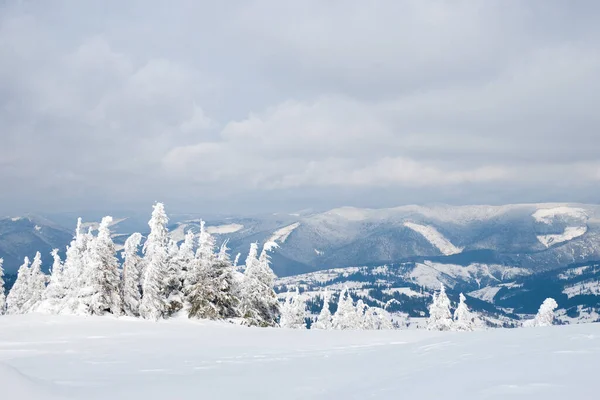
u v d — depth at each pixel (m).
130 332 26.48
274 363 13.14
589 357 8.42
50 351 17.94
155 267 38.97
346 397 7.48
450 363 9.55
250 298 47.94
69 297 40.38
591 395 5.68
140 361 14.52
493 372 7.81
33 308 53.97
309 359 13.62
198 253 42.94
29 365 13.81
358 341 20.50
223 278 43.69
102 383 10.10
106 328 27.86
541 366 7.91
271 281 49.66
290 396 8.12
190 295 41.84
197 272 42.59
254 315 46.91
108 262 38.06
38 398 7.73
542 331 14.68
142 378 10.83
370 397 7.20
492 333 15.62
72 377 11.16
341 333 25.06
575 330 14.06
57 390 8.55
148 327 29.12
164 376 11.12
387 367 10.42
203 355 15.96
